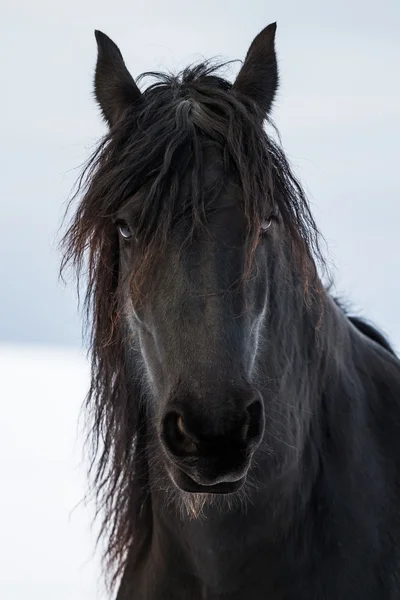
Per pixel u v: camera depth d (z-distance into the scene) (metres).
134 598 8.01
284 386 7.89
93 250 7.85
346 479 7.96
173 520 7.89
